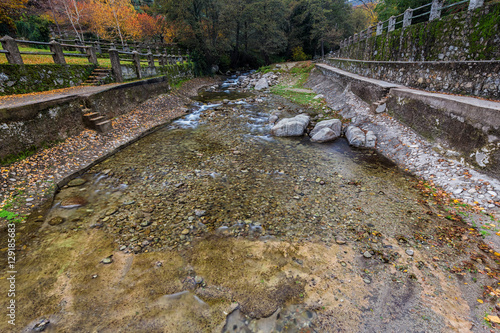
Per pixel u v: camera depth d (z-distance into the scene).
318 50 49.38
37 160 7.58
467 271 4.05
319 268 4.23
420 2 14.91
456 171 6.66
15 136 7.28
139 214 5.75
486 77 7.55
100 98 11.09
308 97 18.42
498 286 3.75
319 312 3.50
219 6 29.23
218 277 4.08
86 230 5.24
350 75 16.73
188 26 27.55
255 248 4.69
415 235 4.92
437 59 10.09
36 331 3.28
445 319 3.35
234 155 9.09
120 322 3.39
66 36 23.72
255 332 3.26
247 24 34.94
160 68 20.16
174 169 8.03
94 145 9.40
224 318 3.44
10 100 8.49
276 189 6.79
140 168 8.13
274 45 36.19
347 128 10.95
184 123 13.30
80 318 3.45
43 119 8.24
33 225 5.38
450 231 4.96
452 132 7.31
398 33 13.09
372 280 3.99
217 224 5.38
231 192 6.66
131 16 27.34
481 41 8.16
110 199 6.39
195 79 27.44
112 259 4.46
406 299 3.66
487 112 6.13
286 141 10.47
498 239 4.60
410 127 9.34
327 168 8.00
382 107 11.34
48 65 11.52
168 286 3.93
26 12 23.80
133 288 3.89
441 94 8.66
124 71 15.66
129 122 12.04
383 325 3.31
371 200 6.18
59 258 4.49
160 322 3.39
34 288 3.90
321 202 6.15
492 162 6.00
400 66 11.96
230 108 16.14
